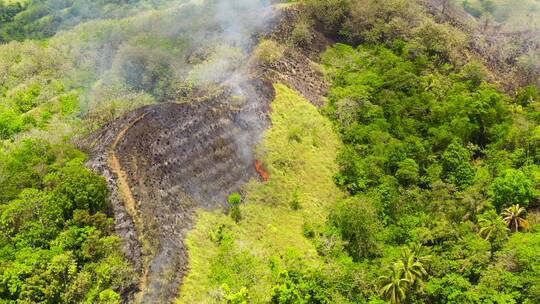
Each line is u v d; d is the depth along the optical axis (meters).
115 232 48.31
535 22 143.12
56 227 45.97
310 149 73.31
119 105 78.69
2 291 40.22
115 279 43.47
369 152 75.88
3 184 51.72
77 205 47.94
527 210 69.00
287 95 79.75
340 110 81.31
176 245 49.84
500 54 123.62
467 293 52.28
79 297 41.59
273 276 50.84
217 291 46.97
